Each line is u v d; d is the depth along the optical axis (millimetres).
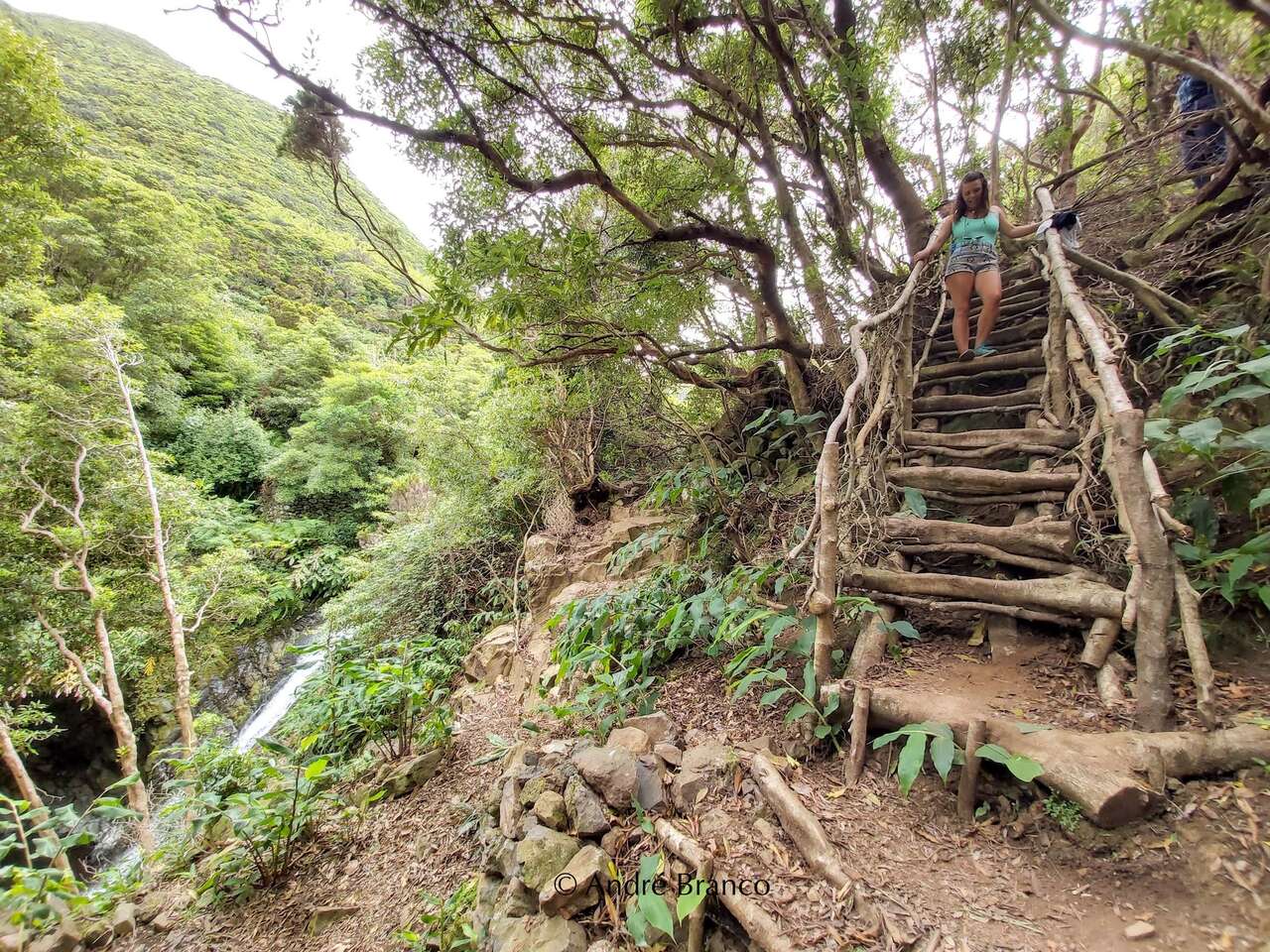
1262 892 1112
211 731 7445
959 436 2932
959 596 2221
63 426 6012
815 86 3297
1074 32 1895
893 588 2352
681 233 3369
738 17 2943
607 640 3145
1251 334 1958
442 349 9133
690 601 2639
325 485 12484
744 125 3713
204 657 7656
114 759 7070
